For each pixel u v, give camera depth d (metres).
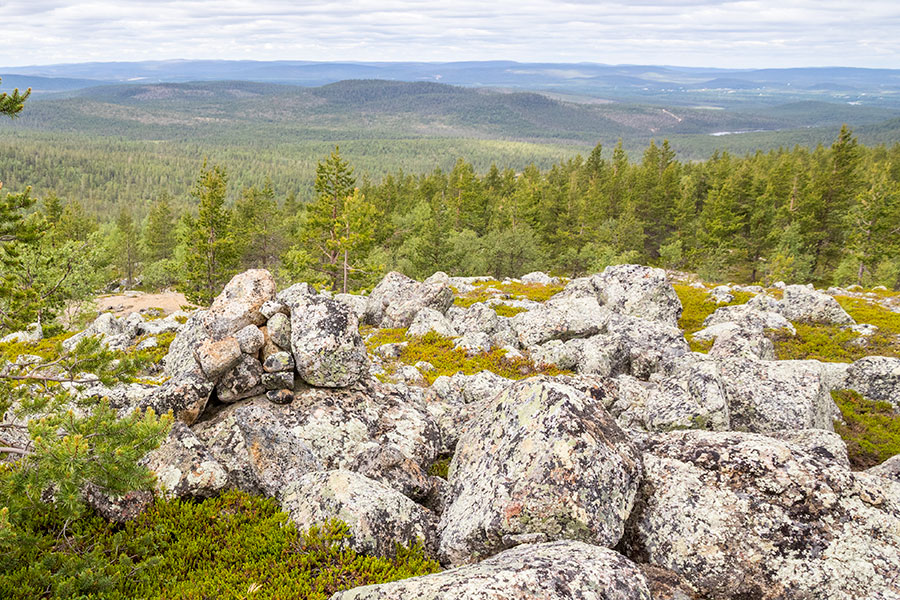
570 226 101.06
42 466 7.71
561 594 6.81
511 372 24.53
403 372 22.67
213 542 9.53
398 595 6.97
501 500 9.20
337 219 59.31
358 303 38.25
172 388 12.69
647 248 112.31
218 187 57.66
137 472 8.21
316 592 8.11
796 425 16.77
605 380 20.75
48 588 7.96
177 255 98.38
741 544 9.10
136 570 8.43
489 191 131.38
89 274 45.34
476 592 6.70
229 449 12.04
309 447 12.47
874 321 35.94
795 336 32.06
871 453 18.00
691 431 11.50
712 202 99.38
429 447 13.74
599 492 9.14
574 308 30.77
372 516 9.41
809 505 9.36
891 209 78.62
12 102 13.62
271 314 15.44
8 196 16.14
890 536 9.02
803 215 92.12
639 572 7.65
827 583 8.59
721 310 36.12
